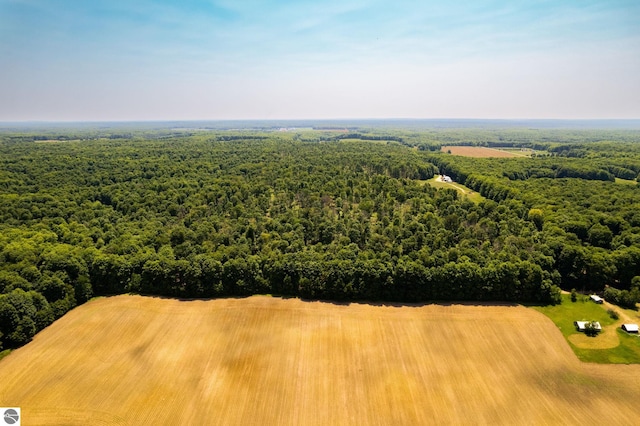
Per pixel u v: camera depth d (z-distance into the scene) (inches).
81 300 3595.0
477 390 2556.6
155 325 3245.6
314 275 3671.3
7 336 2933.1
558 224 4606.3
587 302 3631.9
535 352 2938.0
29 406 2407.7
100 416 2335.1
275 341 3034.0
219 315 3390.7
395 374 2689.5
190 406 2416.3
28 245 3929.6
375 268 3651.6
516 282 3575.3
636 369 2763.3
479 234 4557.1
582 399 2496.3
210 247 4215.1
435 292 3617.1
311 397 2488.9
